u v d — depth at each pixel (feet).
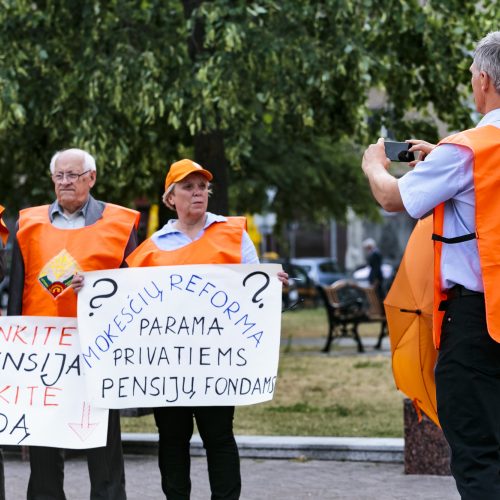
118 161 46.11
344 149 83.10
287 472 30.91
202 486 29.53
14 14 45.27
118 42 46.70
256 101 47.19
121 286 22.48
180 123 44.62
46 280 23.00
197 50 47.19
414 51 48.78
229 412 22.52
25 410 22.89
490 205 17.13
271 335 22.34
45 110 47.85
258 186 74.18
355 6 45.42
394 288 20.51
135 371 22.43
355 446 32.32
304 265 142.31
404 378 20.68
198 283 22.36
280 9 44.47
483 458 17.13
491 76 17.54
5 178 66.80
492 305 16.96
